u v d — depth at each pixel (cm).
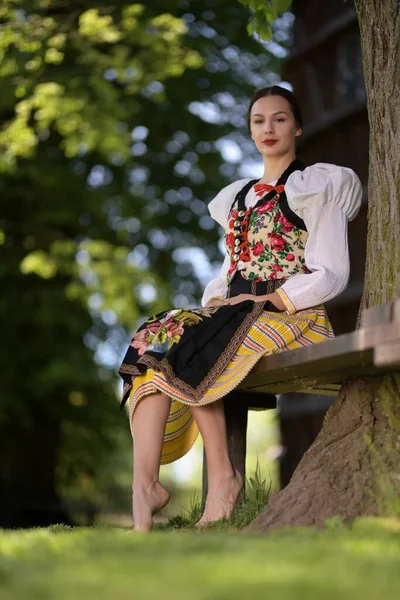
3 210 1238
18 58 984
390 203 360
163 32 1055
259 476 384
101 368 1295
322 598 151
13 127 1056
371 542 228
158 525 379
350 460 308
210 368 344
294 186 373
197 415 357
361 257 1085
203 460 416
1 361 1221
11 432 1291
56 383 1209
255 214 385
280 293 362
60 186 1198
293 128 398
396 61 371
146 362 339
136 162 1318
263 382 374
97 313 1302
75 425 1332
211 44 1241
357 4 393
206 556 200
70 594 159
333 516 289
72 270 1162
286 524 291
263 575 171
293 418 1242
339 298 1106
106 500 2338
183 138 1330
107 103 1063
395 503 280
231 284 391
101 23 1003
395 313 266
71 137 1062
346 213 372
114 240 1289
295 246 379
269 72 1327
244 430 409
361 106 1090
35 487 1298
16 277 1236
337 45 1176
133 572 180
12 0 1022
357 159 1112
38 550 232
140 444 343
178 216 1352
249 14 1284
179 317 350
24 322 1226
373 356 291
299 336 360
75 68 1095
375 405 324
